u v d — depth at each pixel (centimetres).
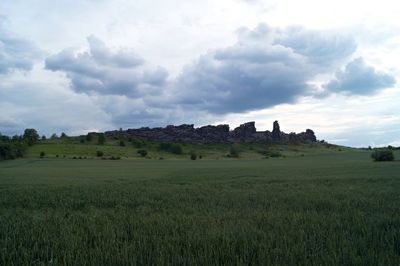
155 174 5109
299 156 17138
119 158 14150
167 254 665
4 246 747
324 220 1031
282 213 1212
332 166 6325
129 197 1981
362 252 670
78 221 1114
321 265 588
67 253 686
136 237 822
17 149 13038
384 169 4619
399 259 609
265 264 602
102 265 614
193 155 15700
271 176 3953
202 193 2145
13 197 2020
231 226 952
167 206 1556
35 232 909
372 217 1055
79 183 3381
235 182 3136
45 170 6588
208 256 647
